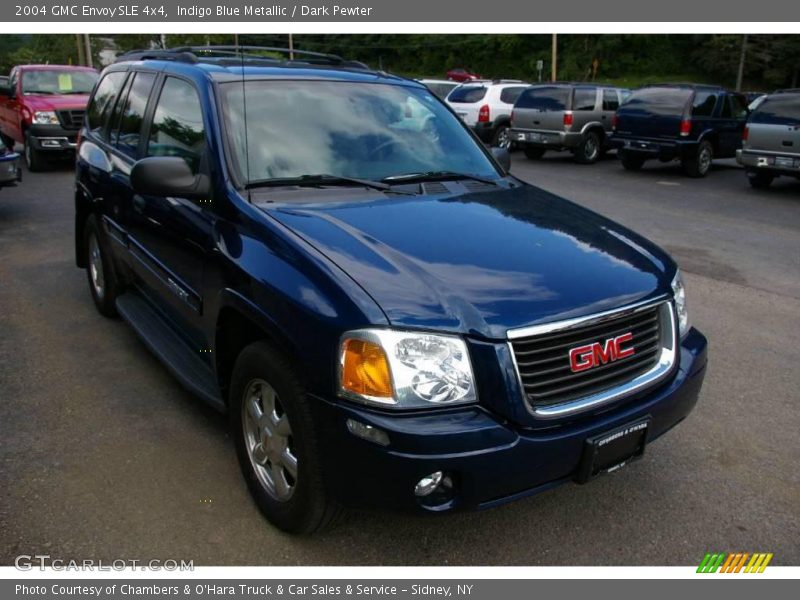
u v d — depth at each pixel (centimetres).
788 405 443
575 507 336
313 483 273
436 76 8181
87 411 409
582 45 7331
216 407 350
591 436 273
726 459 379
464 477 253
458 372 255
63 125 1349
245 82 386
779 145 1302
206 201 354
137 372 462
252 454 319
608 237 341
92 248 559
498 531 317
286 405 279
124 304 495
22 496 327
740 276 740
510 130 1850
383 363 250
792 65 6288
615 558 302
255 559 294
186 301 374
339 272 271
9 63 5750
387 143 399
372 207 336
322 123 389
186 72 409
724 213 1111
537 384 263
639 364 295
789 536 318
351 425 254
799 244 898
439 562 297
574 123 1727
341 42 8625
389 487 253
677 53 7169
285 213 319
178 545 300
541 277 286
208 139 359
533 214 354
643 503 339
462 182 395
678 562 300
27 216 948
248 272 301
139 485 339
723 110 1586
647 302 296
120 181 466
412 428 247
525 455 258
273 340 286
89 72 1522
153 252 418
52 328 537
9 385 440
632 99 1605
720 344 547
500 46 7719
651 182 1468
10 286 640
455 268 284
